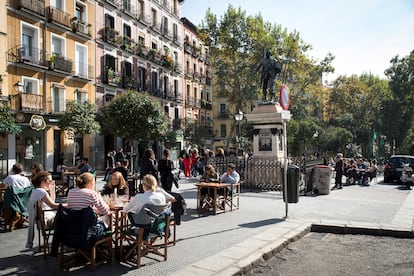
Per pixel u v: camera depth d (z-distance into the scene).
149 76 35.31
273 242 6.34
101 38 28.30
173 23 40.78
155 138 26.55
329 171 13.05
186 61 43.94
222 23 37.03
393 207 10.07
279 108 14.62
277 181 13.78
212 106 53.75
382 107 52.66
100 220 5.34
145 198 5.25
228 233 7.00
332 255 6.01
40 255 5.62
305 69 38.91
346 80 55.53
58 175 12.23
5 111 16.72
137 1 33.72
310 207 10.04
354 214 8.98
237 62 38.09
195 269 4.89
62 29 24.16
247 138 40.19
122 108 23.61
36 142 22.34
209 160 16.48
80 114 21.61
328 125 56.91
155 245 5.55
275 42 36.78
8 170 20.20
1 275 4.71
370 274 5.10
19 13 20.98
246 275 5.04
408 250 6.34
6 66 20.14
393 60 51.53
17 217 7.43
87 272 4.84
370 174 18.67
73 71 24.83
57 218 4.95
